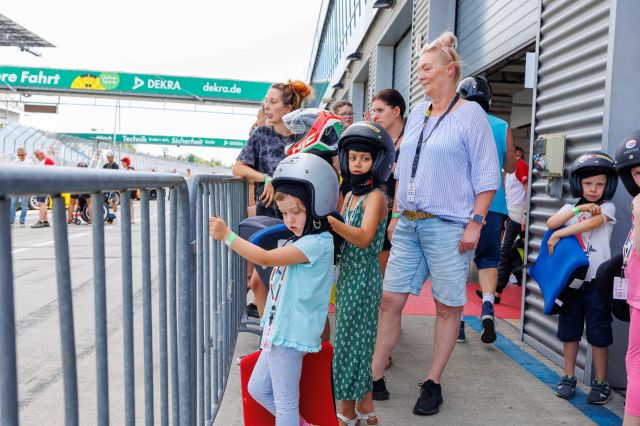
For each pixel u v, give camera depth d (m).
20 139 20.48
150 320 1.51
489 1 5.54
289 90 3.61
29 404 2.74
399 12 8.59
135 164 42.16
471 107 2.86
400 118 3.65
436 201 2.84
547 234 3.12
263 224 3.05
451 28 6.72
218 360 2.71
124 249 1.32
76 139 27.53
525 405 2.99
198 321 2.21
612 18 3.05
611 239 3.12
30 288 5.31
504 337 4.30
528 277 4.10
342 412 2.48
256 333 3.80
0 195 0.69
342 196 3.31
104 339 1.17
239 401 2.99
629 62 3.04
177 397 1.82
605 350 3.01
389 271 3.02
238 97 29.66
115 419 2.62
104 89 29.36
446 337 2.93
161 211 1.60
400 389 3.21
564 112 3.59
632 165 2.47
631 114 3.06
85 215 12.04
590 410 2.94
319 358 2.18
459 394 3.13
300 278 2.05
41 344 3.67
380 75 10.79
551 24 3.79
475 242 2.78
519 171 5.84
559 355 3.63
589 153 2.99
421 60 2.92
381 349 3.02
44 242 9.12
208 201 2.37
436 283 2.89
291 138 3.66
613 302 2.47
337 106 4.52
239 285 3.66
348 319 2.42
